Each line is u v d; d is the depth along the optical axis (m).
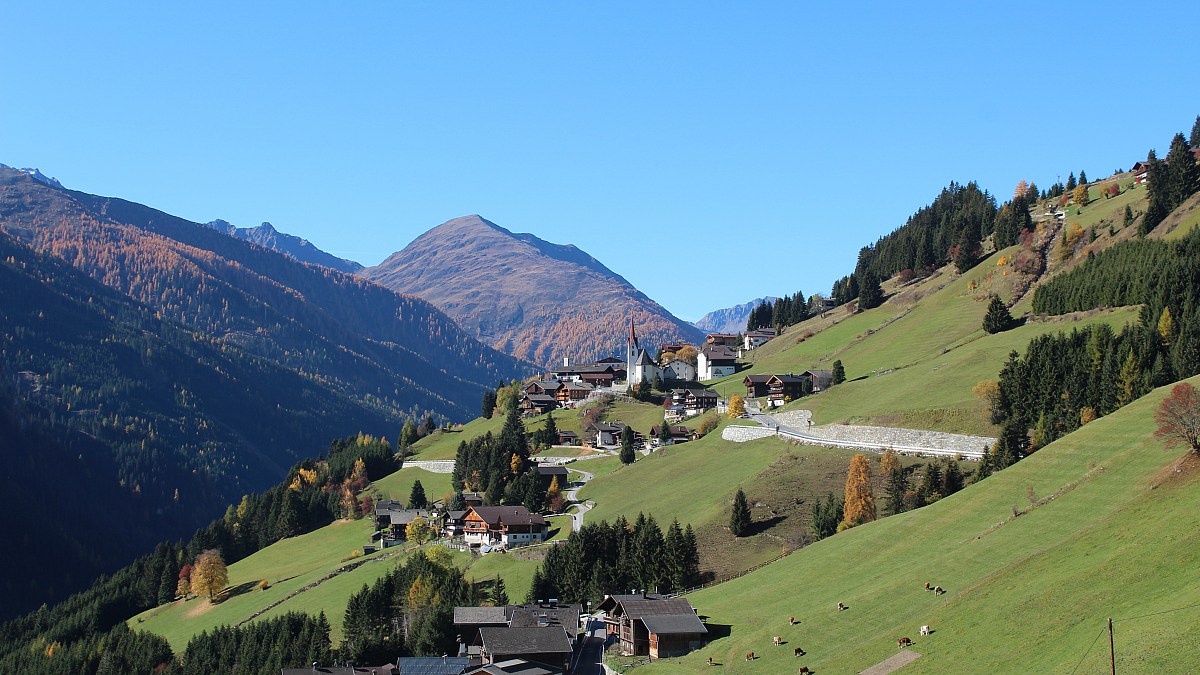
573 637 144.00
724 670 114.19
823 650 110.81
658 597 140.12
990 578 111.50
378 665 156.38
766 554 168.00
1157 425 141.75
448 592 172.75
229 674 173.00
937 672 94.69
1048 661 88.38
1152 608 89.06
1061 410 184.00
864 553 143.50
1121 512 113.56
